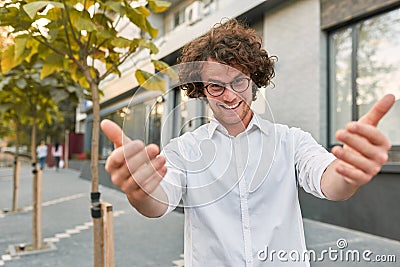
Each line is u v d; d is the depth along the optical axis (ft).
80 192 30.12
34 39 7.11
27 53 7.20
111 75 7.95
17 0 6.04
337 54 17.13
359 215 14.99
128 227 16.56
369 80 15.61
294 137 3.67
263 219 3.42
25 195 27.45
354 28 16.25
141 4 6.61
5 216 18.56
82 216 19.15
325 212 16.48
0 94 13.53
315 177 3.04
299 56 18.37
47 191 30.73
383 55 14.99
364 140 1.81
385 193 14.05
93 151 7.21
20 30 6.40
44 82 11.29
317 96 17.37
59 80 11.81
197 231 3.49
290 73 18.80
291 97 18.67
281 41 19.39
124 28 7.04
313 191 3.18
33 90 13.53
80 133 68.54
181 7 23.71
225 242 3.35
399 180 13.58
